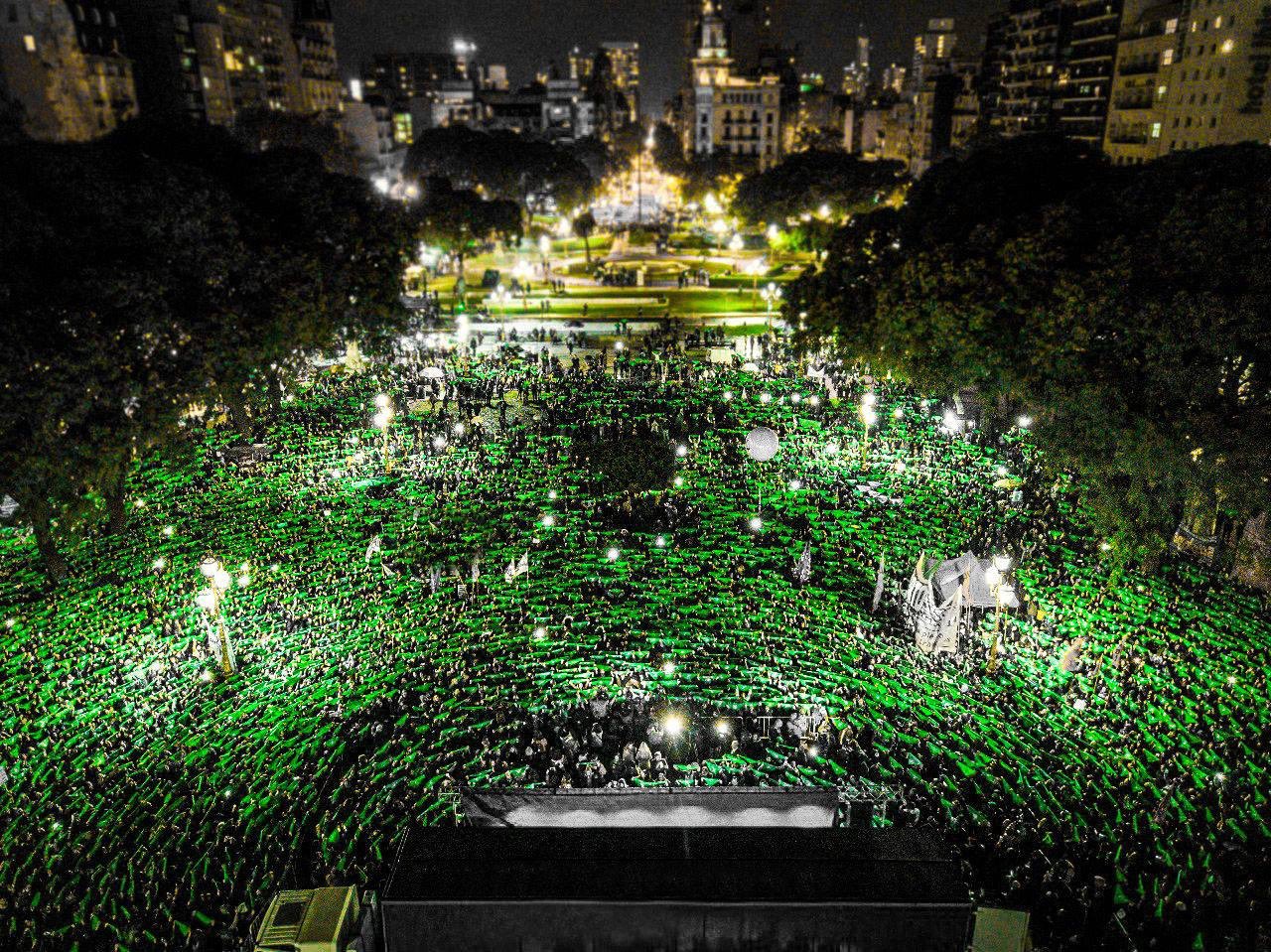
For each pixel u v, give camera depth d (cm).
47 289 3903
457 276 12681
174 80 13362
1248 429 3466
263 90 16362
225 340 4681
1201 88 9794
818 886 1738
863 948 1733
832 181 12469
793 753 3052
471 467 5519
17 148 4503
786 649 3634
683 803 2508
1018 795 2814
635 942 1734
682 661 3562
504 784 2897
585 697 3344
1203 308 3469
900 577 4166
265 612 3900
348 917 1786
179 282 4666
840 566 4291
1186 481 3647
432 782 2900
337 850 2612
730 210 13825
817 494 5075
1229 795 2734
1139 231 4262
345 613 3903
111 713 3238
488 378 7269
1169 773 2859
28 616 3909
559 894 1717
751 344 8269
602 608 3953
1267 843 2580
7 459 3550
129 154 5231
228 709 3278
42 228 4056
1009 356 4575
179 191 4800
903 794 2834
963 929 1717
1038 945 2278
